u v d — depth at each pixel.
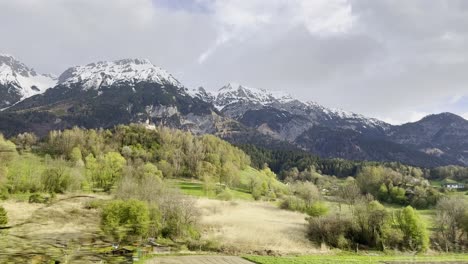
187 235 76.69
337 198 147.75
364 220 86.81
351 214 93.50
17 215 81.62
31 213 84.00
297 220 107.62
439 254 79.50
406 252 80.06
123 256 53.72
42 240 61.06
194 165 197.62
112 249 58.22
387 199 175.12
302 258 55.69
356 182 197.50
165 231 76.56
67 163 141.50
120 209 75.62
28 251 52.72
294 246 77.06
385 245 83.31
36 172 117.94
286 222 102.75
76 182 120.44
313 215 113.44
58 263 47.41
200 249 67.50
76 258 50.69
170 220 78.94
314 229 88.94
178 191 101.31
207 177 158.12
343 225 87.06
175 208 82.00
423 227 85.75
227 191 152.88
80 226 75.62
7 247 54.19
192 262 50.31
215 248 68.94
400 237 83.81
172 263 49.25
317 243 83.12
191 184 168.12
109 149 198.62
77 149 172.38
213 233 82.50
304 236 87.50
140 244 65.50
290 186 187.75
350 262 53.66
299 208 130.25
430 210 143.50
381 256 68.94
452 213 97.19
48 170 116.69
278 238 82.75
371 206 92.44
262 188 175.38
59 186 116.69
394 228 86.75
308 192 132.38
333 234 85.50
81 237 66.25
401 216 87.69
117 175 136.50
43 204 95.12
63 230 71.12
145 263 48.47
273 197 168.25
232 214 108.81
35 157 151.62
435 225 102.31
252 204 137.00
